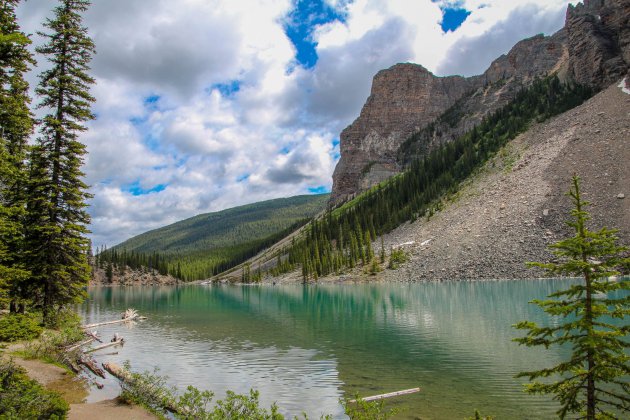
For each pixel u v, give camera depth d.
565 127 131.25
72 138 32.72
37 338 26.53
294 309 62.31
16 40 16.08
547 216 97.06
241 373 24.84
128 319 51.12
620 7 146.00
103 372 23.36
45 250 30.75
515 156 135.50
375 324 43.34
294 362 27.39
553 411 17.52
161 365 26.95
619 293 45.47
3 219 18.56
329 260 145.38
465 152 165.12
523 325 10.06
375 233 152.00
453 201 134.75
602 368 8.88
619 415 15.80
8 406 12.30
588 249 9.31
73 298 32.84
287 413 18.14
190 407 15.09
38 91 31.73
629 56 140.50
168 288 169.88
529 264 9.99
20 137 26.55
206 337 38.00
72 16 33.31
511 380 22.03
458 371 24.06
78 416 15.36
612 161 102.94
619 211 87.75
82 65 33.50
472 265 95.25
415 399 19.42
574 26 164.62
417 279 101.06
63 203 32.25
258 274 184.88
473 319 42.88
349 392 20.83
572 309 9.37
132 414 15.97
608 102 128.38
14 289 29.38
